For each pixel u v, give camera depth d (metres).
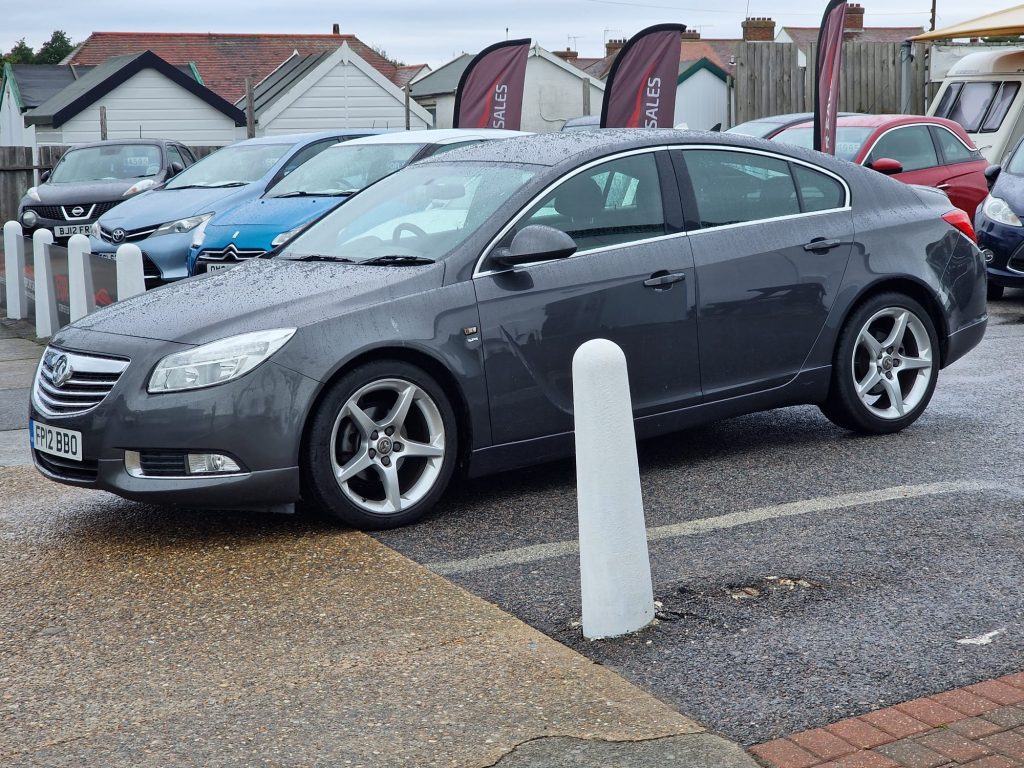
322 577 4.53
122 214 12.63
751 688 3.53
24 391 8.92
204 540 5.03
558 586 4.41
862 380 6.38
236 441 4.76
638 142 5.80
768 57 24.81
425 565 4.68
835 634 3.89
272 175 12.51
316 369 4.85
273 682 3.65
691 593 4.29
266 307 4.99
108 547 5.00
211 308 5.09
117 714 3.48
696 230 5.80
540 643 3.87
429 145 10.58
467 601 4.24
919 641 3.82
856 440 6.43
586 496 3.91
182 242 12.20
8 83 36.19
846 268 6.15
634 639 3.92
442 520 5.27
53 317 11.73
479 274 5.27
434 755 3.17
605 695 3.49
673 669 3.68
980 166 14.68
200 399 4.74
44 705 3.56
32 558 4.91
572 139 5.94
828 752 3.12
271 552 4.83
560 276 5.41
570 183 5.57
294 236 6.14
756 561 4.59
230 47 46.81
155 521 5.34
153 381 4.79
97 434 4.84
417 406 5.18
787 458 6.12
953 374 8.37
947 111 19.34
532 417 5.40
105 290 10.11
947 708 3.35
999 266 11.95
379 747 3.22
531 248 5.14
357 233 5.83
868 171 6.49
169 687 3.64
